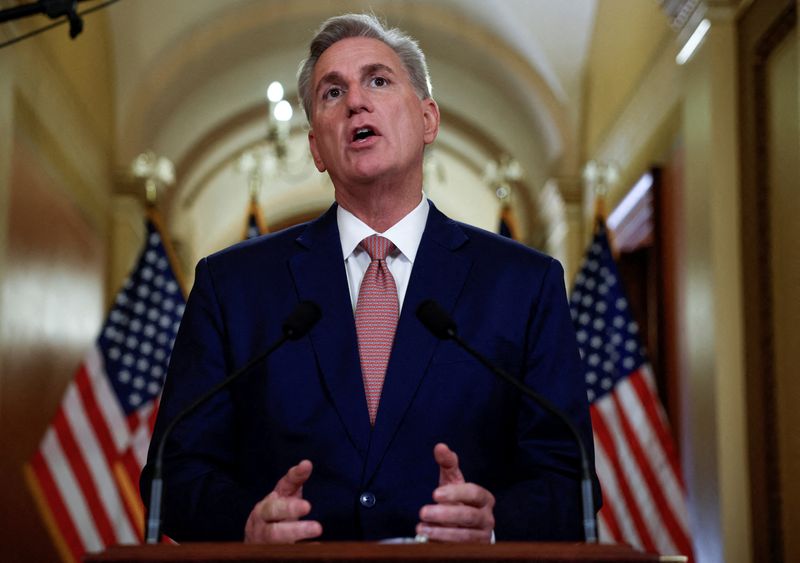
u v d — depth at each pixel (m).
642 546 8.35
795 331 7.07
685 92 9.20
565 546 2.14
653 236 10.49
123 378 8.96
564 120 14.79
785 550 7.17
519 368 3.08
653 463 8.59
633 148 11.90
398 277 3.21
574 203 14.67
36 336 10.02
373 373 3.05
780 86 7.53
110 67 14.00
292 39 15.09
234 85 16.02
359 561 2.08
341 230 3.27
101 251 13.30
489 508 2.55
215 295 3.19
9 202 8.97
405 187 3.24
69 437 8.70
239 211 21.67
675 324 10.05
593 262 9.55
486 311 3.10
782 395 7.31
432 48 15.40
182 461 2.98
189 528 2.85
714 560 8.15
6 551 8.97
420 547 2.12
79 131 12.03
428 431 2.96
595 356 9.16
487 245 3.24
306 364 3.03
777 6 7.52
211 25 14.38
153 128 15.09
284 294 3.15
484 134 17.41
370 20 3.44
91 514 8.52
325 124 3.25
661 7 9.23
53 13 6.53
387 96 3.24
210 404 3.07
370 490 2.90
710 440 8.25
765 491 7.58
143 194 14.30
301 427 2.97
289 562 2.08
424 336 3.04
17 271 9.23
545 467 2.96
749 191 8.09
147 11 13.81
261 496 2.97
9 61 9.00
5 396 8.91
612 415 8.86
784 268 7.32
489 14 14.51
